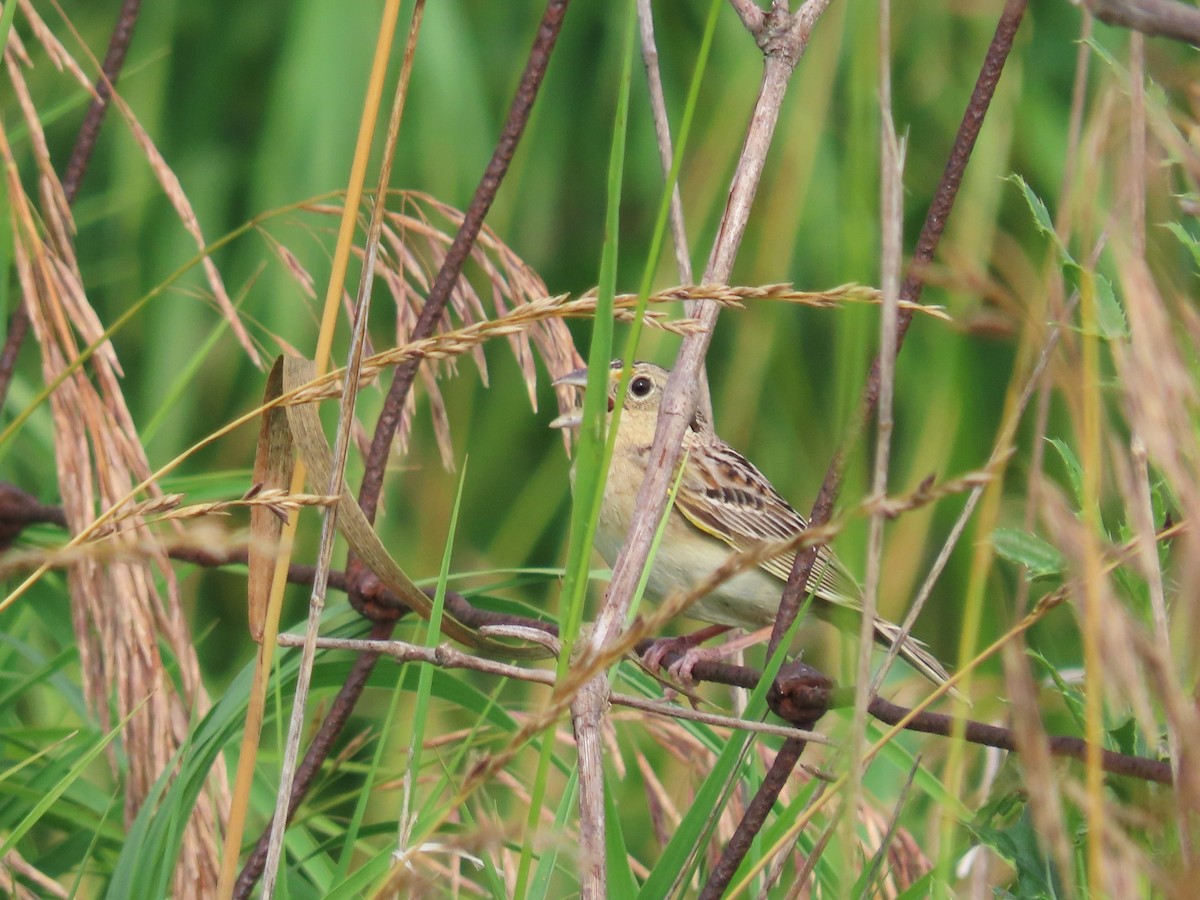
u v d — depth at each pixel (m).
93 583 5.56
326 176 10.50
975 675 7.72
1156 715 4.64
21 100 6.04
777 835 5.26
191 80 11.69
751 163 5.02
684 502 8.94
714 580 3.47
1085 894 4.53
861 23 3.99
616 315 4.36
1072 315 4.32
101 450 5.76
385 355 4.44
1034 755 3.71
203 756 5.46
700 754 6.73
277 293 10.39
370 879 5.07
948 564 9.91
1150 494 4.35
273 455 4.90
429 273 6.80
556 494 10.79
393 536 11.06
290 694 6.39
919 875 6.09
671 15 11.70
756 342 10.47
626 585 4.69
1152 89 4.00
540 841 3.72
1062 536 3.61
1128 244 3.64
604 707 4.53
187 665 5.74
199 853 5.39
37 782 6.17
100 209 10.87
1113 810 3.94
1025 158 10.55
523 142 11.34
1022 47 10.09
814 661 9.27
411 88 10.67
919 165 10.88
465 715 8.38
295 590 10.31
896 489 10.62
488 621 6.06
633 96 11.50
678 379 4.95
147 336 10.59
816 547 5.28
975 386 10.52
